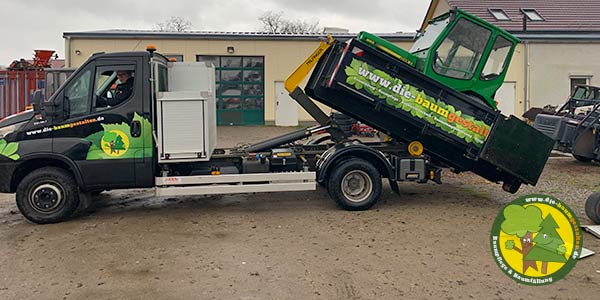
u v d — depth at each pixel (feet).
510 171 25.73
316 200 28.58
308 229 22.57
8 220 24.59
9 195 31.32
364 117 26.55
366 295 15.31
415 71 25.22
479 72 26.14
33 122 23.29
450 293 15.48
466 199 28.86
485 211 25.90
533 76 80.84
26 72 63.77
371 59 25.11
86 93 23.44
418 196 29.71
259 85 81.15
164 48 76.89
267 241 20.80
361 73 25.02
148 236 21.62
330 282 16.35
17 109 63.67
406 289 15.78
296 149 28.32
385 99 25.25
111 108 23.47
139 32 77.15
